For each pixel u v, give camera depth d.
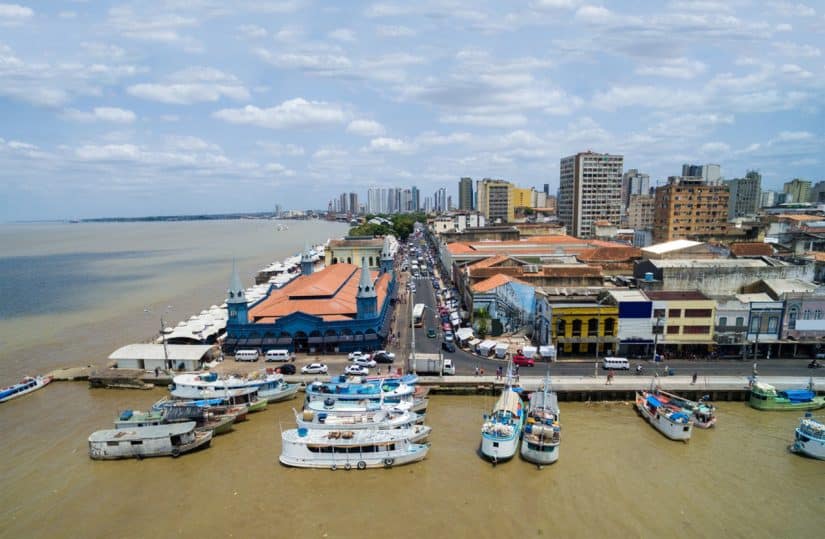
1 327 120.50
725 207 177.50
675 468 54.66
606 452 58.25
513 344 94.75
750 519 46.16
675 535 43.97
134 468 56.19
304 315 89.94
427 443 59.16
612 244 160.12
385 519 46.72
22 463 57.31
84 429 65.62
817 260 107.44
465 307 119.38
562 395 73.19
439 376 79.25
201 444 60.09
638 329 85.81
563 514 46.97
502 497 49.84
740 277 97.62
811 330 84.50
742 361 84.62
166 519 47.12
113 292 167.62
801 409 69.62
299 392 76.88
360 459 55.75
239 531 45.31
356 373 78.56
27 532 45.56
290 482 53.25
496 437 55.78
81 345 104.69
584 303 88.88
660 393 71.38
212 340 101.69
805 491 50.41
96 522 46.81
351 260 170.88
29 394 78.06
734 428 64.44
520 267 118.00
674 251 122.31
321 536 44.47
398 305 130.25
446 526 45.56
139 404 73.94
